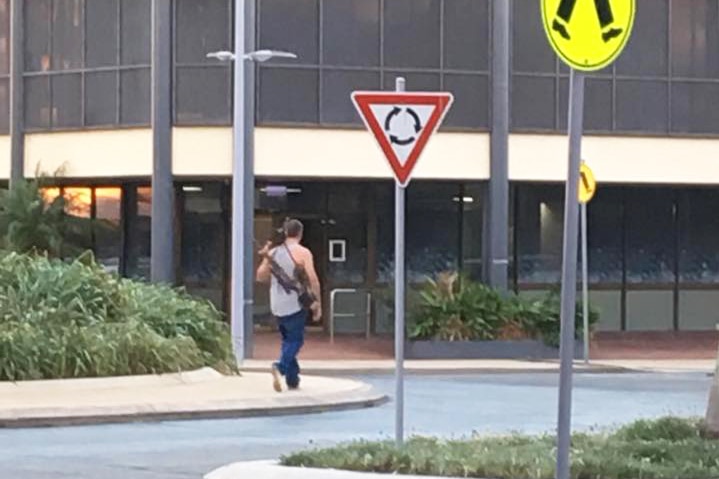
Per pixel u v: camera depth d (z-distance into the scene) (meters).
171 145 38.47
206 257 41.81
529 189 43.47
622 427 17.50
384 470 14.09
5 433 20.48
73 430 20.92
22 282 26.38
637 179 40.94
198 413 22.61
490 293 37.97
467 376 33.31
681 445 15.10
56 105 40.94
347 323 42.16
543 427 21.61
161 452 18.31
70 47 40.69
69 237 41.34
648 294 44.53
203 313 29.08
